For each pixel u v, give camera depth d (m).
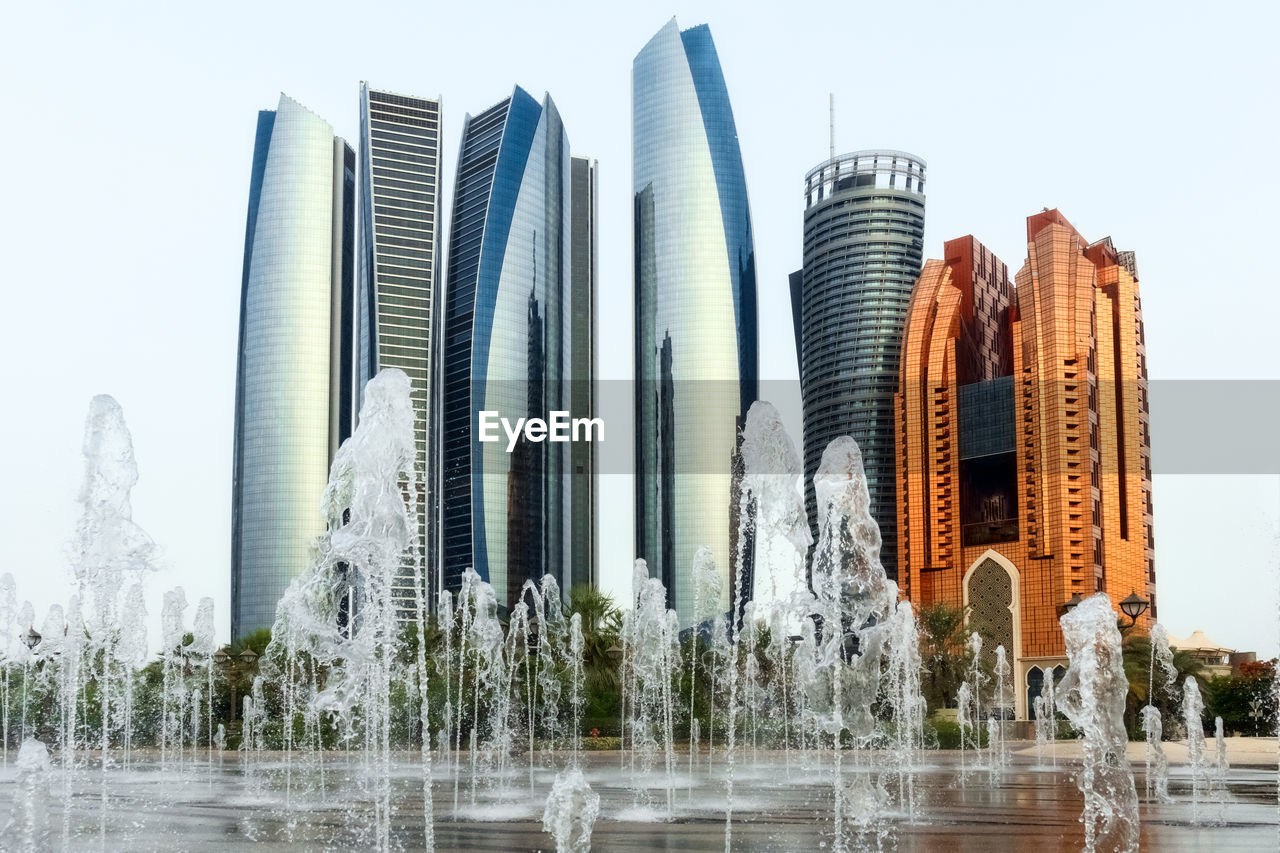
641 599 52.34
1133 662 72.44
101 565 22.67
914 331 184.38
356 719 49.66
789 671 59.06
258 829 21.48
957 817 22.41
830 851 17.45
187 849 18.67
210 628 55.62
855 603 26.36
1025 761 48.25
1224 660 116.50
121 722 58.03
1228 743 57.44
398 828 21.52
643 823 21.78
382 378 21.28
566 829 12.88
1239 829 20.22
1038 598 158.50
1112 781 18.86
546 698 58.25
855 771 39.12
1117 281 171.50
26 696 54.44
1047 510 159.25
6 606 50.44
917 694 59.09
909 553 178.25
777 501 28.73
